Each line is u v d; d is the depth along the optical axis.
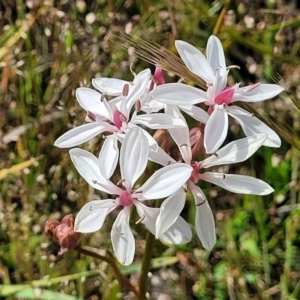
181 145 0.13
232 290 0.21
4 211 0.23
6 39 0.25
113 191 0.13
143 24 0.24
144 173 0.15
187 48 0.14
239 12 0.25
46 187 0.23
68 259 0.22
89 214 0.13
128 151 0.13
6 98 0.25
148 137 0.13
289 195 0.23
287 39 0.25
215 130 0.13
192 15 0.24
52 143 0.24
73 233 0.14
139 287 0.15
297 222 0.22
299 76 0.22
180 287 0.22
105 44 0.24
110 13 0.24
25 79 0.25
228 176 0.13
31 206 0.23
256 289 0.22
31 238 0.23
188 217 0.23
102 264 0.21
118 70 0.24
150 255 0.15
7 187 0.23
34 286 0.21
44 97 0.24
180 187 0.13
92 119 0.14
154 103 0.14
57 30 0.24
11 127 0.24
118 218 0.13
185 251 0.22
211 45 0.14
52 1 0.24
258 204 0.22
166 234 0.13
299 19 0.23
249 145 0.13
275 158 0.23
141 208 0.13
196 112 0.13
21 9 0.25
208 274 0.22
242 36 0.24
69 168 0.23
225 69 0.14
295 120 0.23
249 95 0.14
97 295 0.22
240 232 0.22
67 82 0.24
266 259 0.22
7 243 0.23
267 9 0.25
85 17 0.25
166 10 0.25
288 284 0.21
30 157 0.24
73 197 0.23
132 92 0.14
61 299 0.20
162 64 0.14
